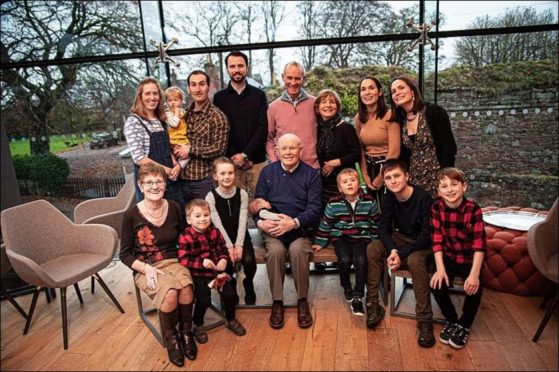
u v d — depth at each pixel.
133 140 2.59
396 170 2.27
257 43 3.46
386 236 2.39
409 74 3.32
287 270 3.13
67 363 2.13
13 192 3.21
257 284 2.95
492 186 3.43
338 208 2.49
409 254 2.29
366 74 3.40
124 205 3.35
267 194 2.65
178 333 2.18
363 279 2.38
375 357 2.04
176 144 2.75
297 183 2.57
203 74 2.70
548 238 2.23
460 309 2.46
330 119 2.73
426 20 3.19
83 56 3.52
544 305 2.41
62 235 2.66
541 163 3.30
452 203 2.17
